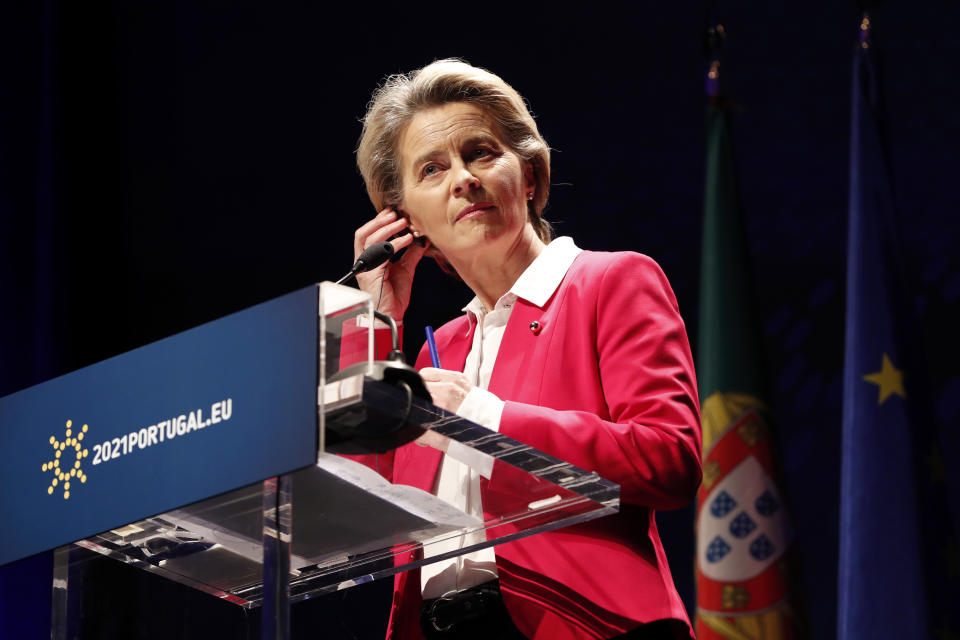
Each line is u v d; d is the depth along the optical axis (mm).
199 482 3070
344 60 11672
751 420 8398
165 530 3754
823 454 10156
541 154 5082
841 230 10695
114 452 3369
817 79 11000
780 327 10586
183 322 11164
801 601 7984
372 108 5328
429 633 4172
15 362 8656
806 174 10898
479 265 4926
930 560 7883
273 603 3025
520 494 3592
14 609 7781
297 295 2990
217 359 3135
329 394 2924
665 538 10078
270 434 2932
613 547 4055
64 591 3975
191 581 4238
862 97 8758
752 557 8055
